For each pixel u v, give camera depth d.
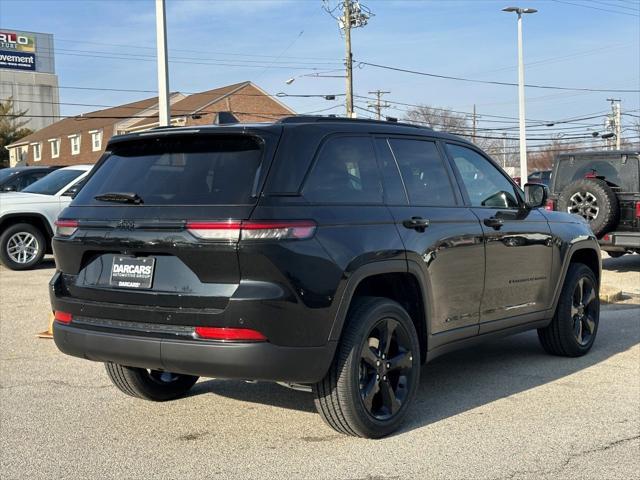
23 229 12.91
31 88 99.31
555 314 6.62
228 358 3.97
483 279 5.52
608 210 12.09
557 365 6.55
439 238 5.04
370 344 4.55
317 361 4.15
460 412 5.18
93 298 4.46
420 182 5.19
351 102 39.12
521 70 31.94
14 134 70.38
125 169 4.66
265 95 52.22
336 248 4.25
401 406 4.73
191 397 5.57
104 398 5.54
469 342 5.52
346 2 38.47
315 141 4.47
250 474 4.06
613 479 4.01
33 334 7.80
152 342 4.15
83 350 4.47
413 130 5.33
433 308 5.02
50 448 4.48
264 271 3.97
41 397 5.55
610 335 7.83
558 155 13.48
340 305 4.24
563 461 4.27
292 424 4.92
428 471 4.10
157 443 4.56
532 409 5.25
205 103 50.19
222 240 3.97
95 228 4.45
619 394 5.63
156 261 4.23
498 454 4.37
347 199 4.52
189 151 4.48
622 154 12.70
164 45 12.01
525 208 6.17
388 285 4.95
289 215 4.08
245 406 5.34
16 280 11.69
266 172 4.14
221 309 3.99
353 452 4.39
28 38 98.81
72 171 13.70
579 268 6.77
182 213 4.12
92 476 4.05
